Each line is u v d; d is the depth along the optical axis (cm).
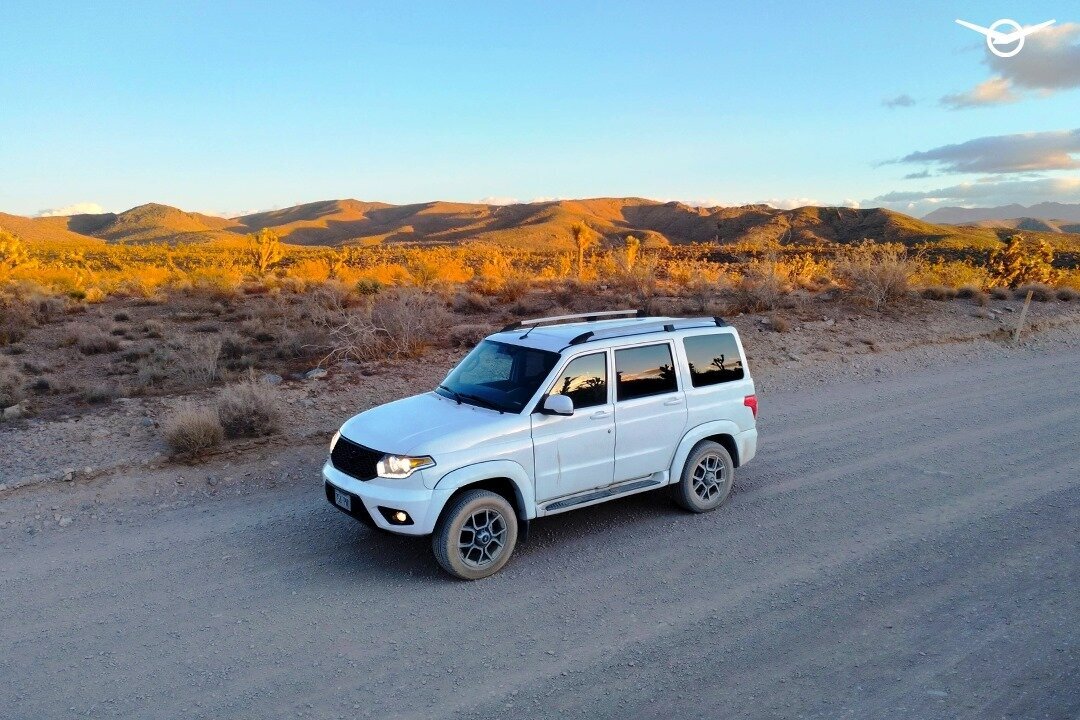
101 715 376
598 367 606
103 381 1135
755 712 374
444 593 517
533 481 568
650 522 654
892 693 390
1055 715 368
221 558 575
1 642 450
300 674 414
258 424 867
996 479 756
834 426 984
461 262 4716
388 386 1103
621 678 407
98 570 553
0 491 688
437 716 374
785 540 609
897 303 1952
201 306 1958
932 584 522
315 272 3250
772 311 1775
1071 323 1858
